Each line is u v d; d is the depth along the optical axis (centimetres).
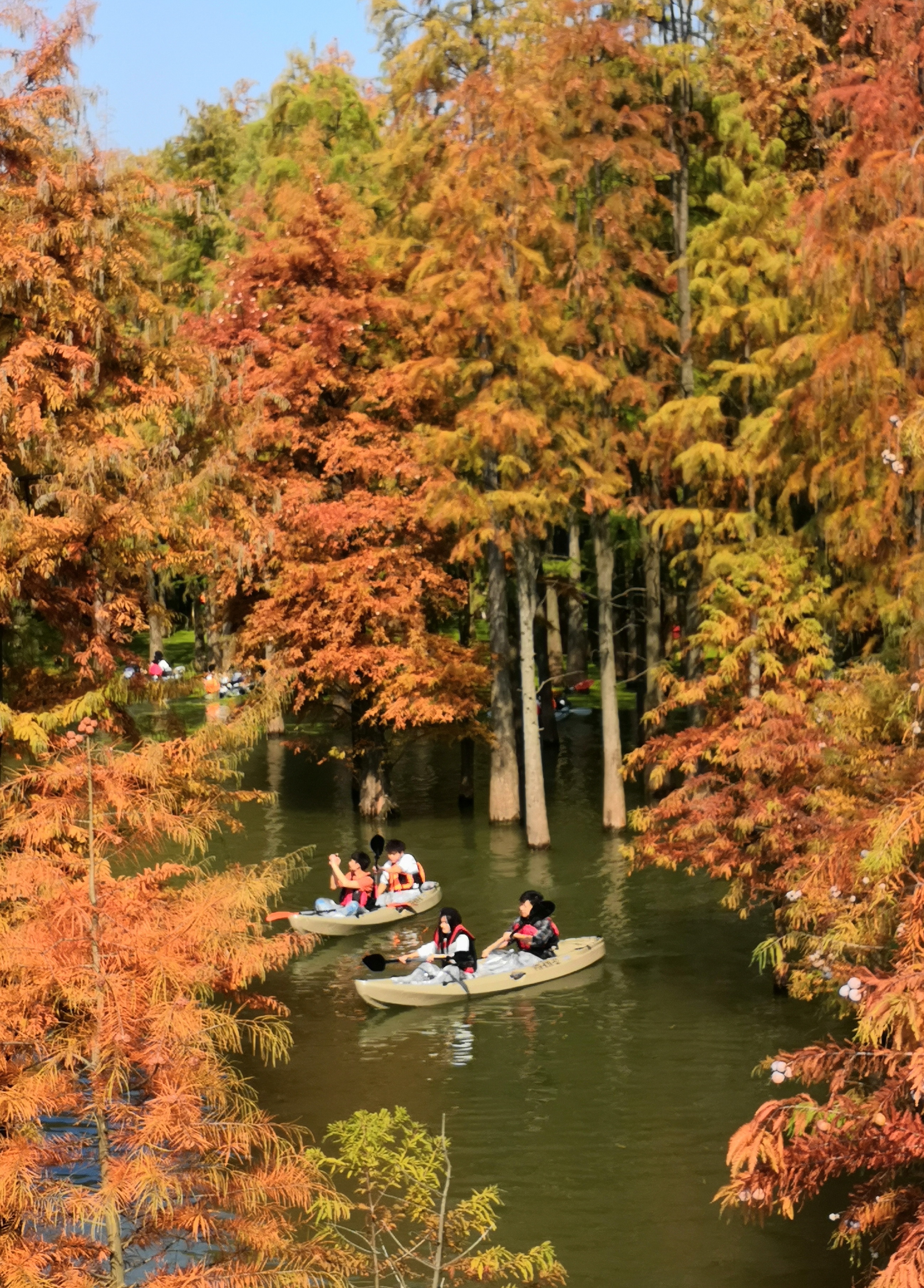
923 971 962
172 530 2156
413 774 4981
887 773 1675
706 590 3716
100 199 2189
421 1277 1177
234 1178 1009
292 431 3881
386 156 4062
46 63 2153
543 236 3781
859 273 2686
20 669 2245
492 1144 1722
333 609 3897
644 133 3784
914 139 2767
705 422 3788
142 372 2289
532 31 3925
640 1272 1384
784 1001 2320
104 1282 953
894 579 2873
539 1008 2325
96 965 995
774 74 3700
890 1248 1060
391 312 3966
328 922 2861
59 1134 1034
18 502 2034
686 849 2353
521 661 3875
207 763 1834
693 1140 1723
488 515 3641
